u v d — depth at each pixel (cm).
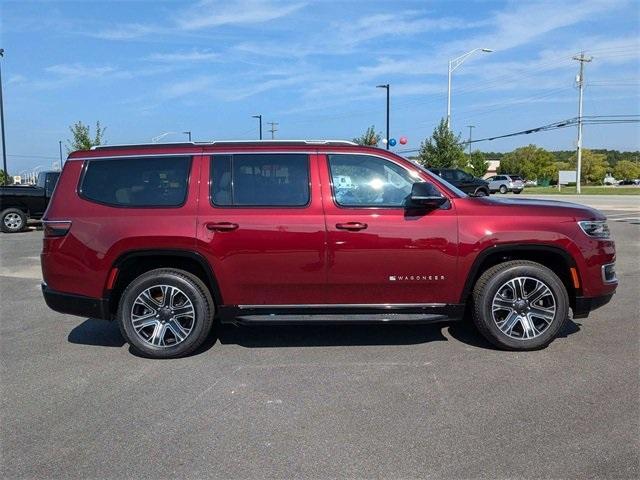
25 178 5566
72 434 384
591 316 662
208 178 534
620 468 330
